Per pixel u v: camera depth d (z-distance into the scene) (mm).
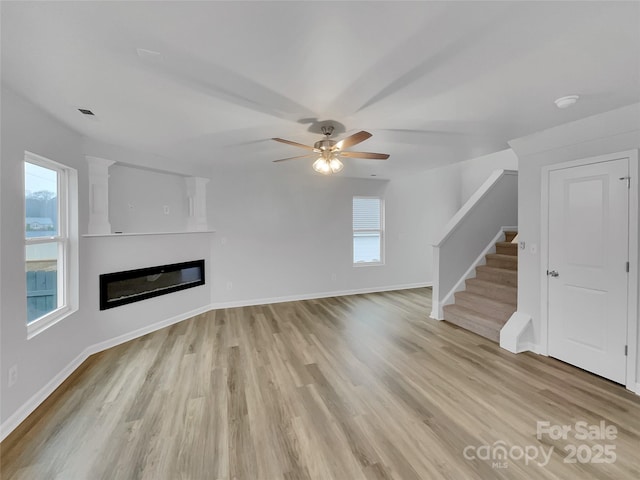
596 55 1578
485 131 2842
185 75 1771
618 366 2477
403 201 6215
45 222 2600
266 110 2291
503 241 4766
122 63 1643
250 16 1263
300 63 1641
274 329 3891
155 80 1831
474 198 4539
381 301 5305
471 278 4457
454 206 6762
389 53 1546
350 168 4699
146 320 3777
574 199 2760
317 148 2674
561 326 2902
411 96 2055
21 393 2070
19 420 2023
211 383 2547
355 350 3219
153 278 3936
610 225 2510
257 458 1716
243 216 4992
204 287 4684
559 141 2793
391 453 1747
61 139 2641
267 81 1839
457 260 4402
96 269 3205
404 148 3471
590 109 2305
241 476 1595
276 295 5246
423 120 2521
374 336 3629
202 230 4559
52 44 1463
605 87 1948
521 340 3148
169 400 2295
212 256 4809
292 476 1592
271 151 3598
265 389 2447
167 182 4285
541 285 3062
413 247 6340
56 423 2029
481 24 1322
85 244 3047
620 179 2434
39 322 2389
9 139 1982
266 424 2010
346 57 1582
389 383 2533
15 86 1911
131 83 1870
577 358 2771
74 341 2820
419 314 4535
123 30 1356
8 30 1345
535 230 3113
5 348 1935
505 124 2645
